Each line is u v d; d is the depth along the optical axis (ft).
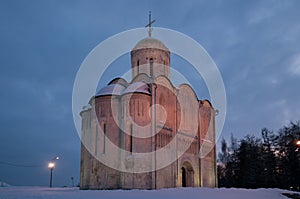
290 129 188.75
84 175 130.62
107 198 72.02
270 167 185.26
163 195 80.79
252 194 92.38
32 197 71.92
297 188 166.91
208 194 87.30
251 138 228.84
